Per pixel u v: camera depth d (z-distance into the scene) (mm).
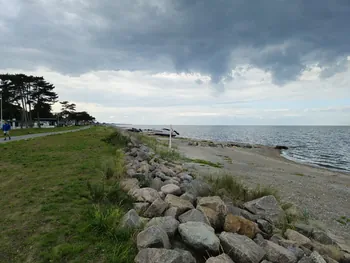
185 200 4852
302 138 64188
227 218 4148
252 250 3141
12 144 16109
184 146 30922
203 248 3143
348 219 6777
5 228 3578
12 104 64438
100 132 33688
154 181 6512
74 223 3766
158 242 2990
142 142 20375
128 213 3795
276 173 14125
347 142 49781
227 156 22625
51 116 101250
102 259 2879
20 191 5414
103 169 7672
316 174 15188
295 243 3803
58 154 11617
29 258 2854
